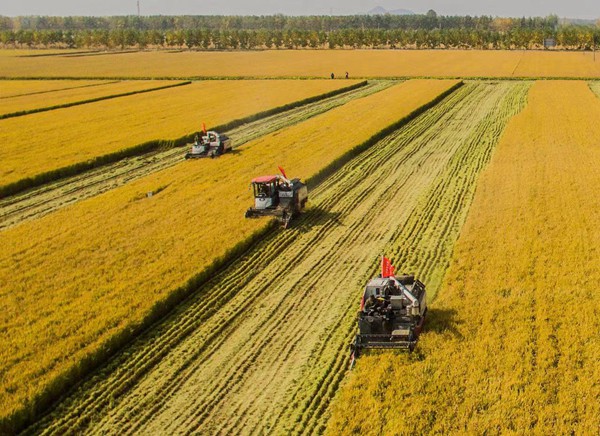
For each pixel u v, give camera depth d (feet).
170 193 121.90
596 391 51.24
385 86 318.65
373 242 95.20
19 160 153.17
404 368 56.49
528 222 96.07
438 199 115.75
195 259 85.76
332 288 79.30
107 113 230.68
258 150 159.63
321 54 620.08
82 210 112.57
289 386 58.70
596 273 75.25
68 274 83.35
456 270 78.59
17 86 341.21
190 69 450.30
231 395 57.98
